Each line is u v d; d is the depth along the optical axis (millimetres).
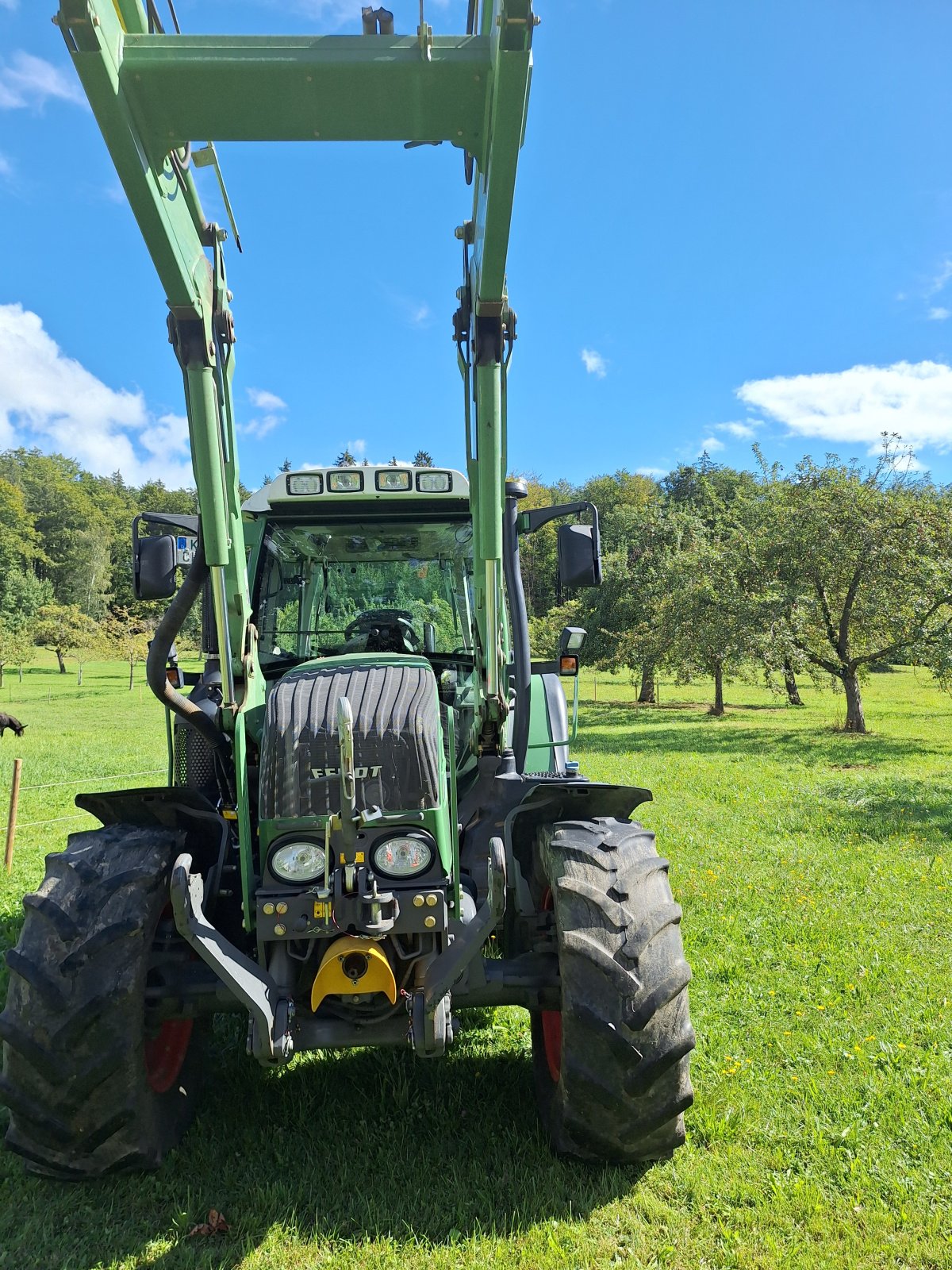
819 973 4969
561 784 3338
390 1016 2910
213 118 2816
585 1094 2896
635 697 33250
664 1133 3010
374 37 2752
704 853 7773
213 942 2723
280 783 2918
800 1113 3488
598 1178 3072
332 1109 3553
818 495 19062
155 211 2787
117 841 3152
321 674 3262
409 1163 3176
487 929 2705
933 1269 2641
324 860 2844
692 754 15414
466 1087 3740
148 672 3297
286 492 4402
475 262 3260
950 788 11172
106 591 79500
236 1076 3877
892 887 6680
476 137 2955
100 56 2523
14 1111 2875
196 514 4312
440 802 2949
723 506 27000
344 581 4797
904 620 18062
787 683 28641
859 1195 2982
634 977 2883
